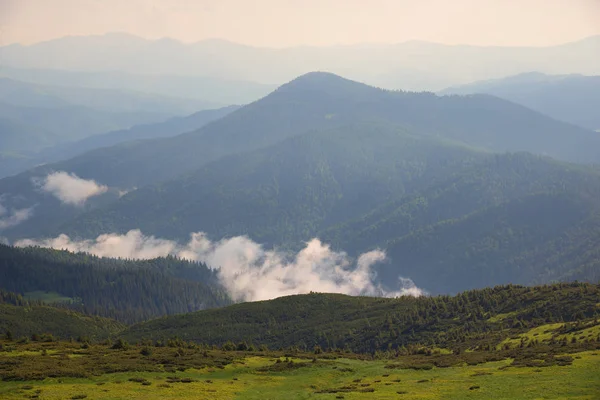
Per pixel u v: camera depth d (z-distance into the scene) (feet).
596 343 386.73
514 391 290.56
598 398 262.06
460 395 296.51
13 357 393.91
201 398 307.37
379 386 337.93
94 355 415.03
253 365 410.11
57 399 293.02
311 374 386.52
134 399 299.99
